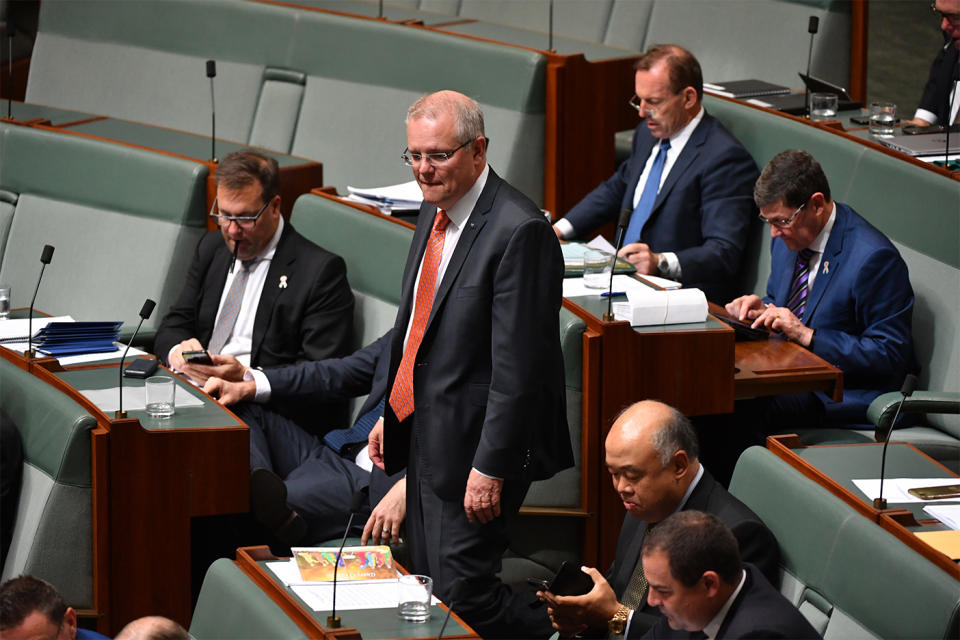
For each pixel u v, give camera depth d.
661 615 8.73
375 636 8.15
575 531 11.78
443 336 9.71
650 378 11.41
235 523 12.02
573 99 16.70
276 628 8.28
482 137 9.65
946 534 8.25
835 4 17.30
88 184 16.05
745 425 12.46
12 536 10.80
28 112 18.38
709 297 14.27
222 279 13.78
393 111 17.53
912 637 7.69
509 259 9.41
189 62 19.36
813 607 8.48
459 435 9.74
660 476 8.96
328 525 11.60
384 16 19.03
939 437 12.07
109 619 10.63
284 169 15.94
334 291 13.48
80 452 10.48
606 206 15.85
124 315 15.45
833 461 9.52
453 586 9.91
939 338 12.55
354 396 12.97
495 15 20.56
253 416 12.56
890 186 13.38
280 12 18.56
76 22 20.41
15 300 16.22
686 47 18.77
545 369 9.52
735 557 7.72
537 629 10.27
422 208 10.52
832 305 12.45
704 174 14.75
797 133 14.67
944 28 15.31
